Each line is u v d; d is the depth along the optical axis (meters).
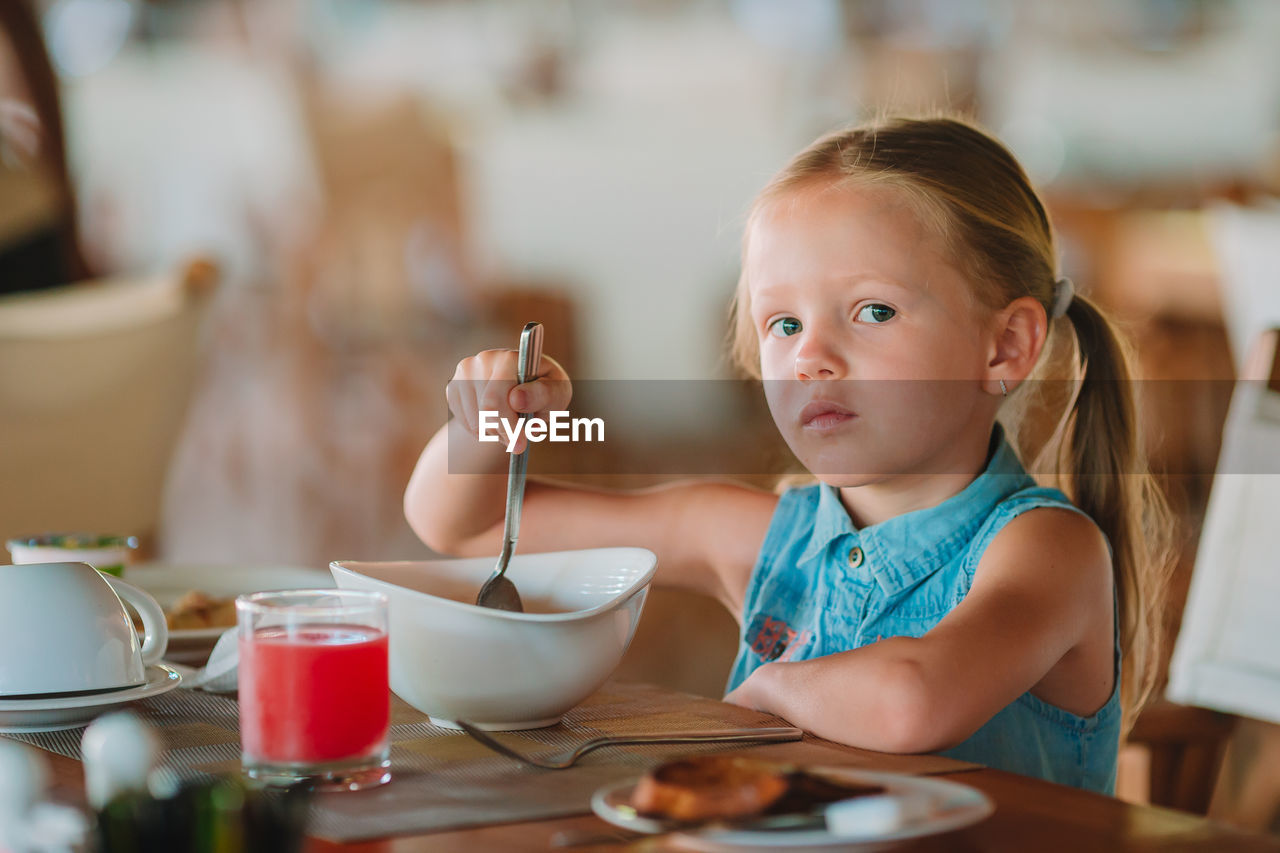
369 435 5.75
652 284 7.05
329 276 6.39
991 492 1.48
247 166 6.65
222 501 5.02
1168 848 1.03
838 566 1.51
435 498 1.58
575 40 7.33
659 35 7.25
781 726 1.26
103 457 3.06
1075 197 6.04
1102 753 1.44
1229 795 1.66
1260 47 6.54
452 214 6.54
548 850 1.02
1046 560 1.38
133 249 6.81
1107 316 1.64
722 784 1.03
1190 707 1.69
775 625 1.57
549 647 1.21
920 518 1.48
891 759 1.19
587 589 1.31
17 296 3.15
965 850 1.02
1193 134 6.61
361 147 6.41
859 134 1.56
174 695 1.34
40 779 1.01
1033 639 1.30
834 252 1.47
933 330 1.47
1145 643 1.66
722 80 7.14
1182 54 6.61
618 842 1.03
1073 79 6.77
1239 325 2.51
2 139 3.13
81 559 1.54
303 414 5.91
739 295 1.72
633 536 1.66
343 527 4.72
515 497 1.32
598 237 7.16
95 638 1.25
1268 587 1.71
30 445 2.95
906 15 6.83
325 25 6.89
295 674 1.11
